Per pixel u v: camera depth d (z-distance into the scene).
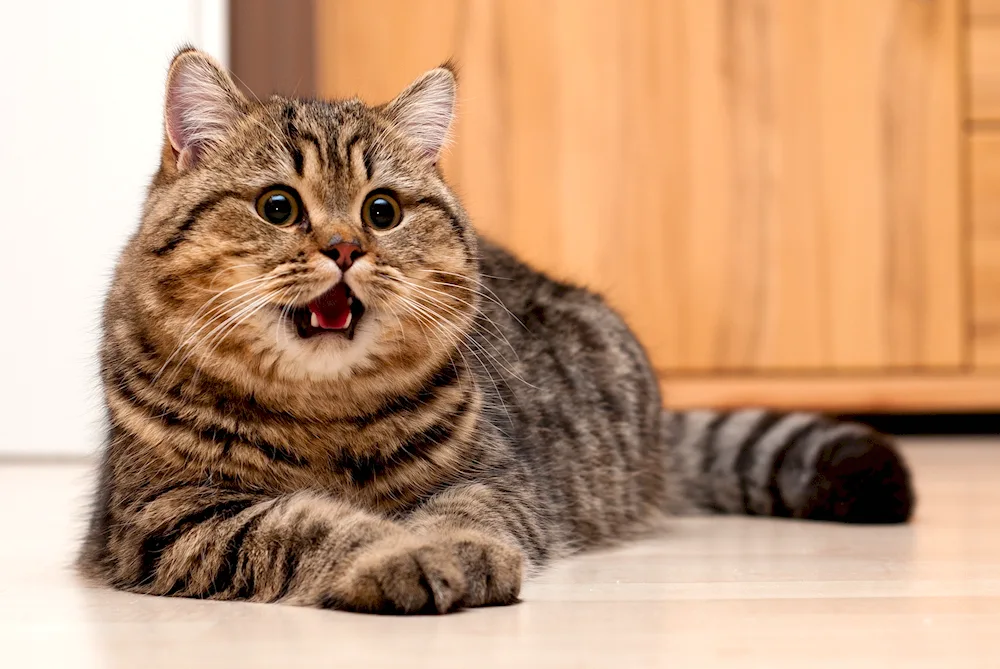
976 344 4.00
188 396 1.67
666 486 2.56
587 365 2.33
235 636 1.31
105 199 3.51
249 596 1.53
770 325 3.99
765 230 3.96
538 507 1.89
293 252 1.69
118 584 1.65
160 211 1.74
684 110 3.93
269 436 1.70
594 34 3.90
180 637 1.32
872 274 3.98
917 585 1.65
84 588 1.66
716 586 1.65
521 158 3.92
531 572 1.75
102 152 3.50
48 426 3.58
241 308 1.66
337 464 1.76
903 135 3.96
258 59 3.71
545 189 3.94
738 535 2.25
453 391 1.85
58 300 3.54
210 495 1.63
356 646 1.26
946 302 3.99
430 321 1.79
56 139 3.49
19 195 3.50
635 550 2.11
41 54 3.47
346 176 1.76
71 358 3.56
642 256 3.97
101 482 1.81
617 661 1.20
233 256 1.67
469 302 1.91
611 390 2.37
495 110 3.91
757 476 2.54
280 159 1.73
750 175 3.95
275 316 1.68
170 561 1.58
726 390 3.92
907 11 3.92
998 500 2.69
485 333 2.10
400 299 1.75
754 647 1.26
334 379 1.72
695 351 3.99
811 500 2.42
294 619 1.40
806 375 3.99
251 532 1.54
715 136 3.94
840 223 3.96
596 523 2.21
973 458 3.65
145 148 3.50
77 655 1.24
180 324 1.68
